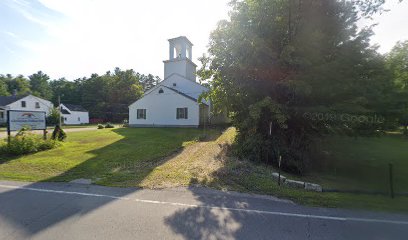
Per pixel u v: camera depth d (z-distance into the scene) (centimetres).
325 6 817
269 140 830
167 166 750
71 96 6231
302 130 862
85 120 4988
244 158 823
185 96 2200
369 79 796
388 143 1205
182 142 1271
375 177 753
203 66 989
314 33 759
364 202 455
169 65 2662
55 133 1311
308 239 313
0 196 483
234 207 425
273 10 834
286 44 817
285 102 846
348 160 950
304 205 438
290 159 805
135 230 336
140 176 633
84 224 355
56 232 330
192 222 363
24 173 673
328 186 620
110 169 716
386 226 354
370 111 765
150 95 2353
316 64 776
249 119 842
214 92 1009
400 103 805
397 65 827
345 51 788
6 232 331
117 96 5253
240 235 323
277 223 361
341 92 763
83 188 538
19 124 1032
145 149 1066
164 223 359
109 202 448
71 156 912
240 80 877
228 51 867
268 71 831
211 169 702
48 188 537
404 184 668
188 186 550
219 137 1488
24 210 409
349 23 838
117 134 1731
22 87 6538
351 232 335
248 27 847
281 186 551
